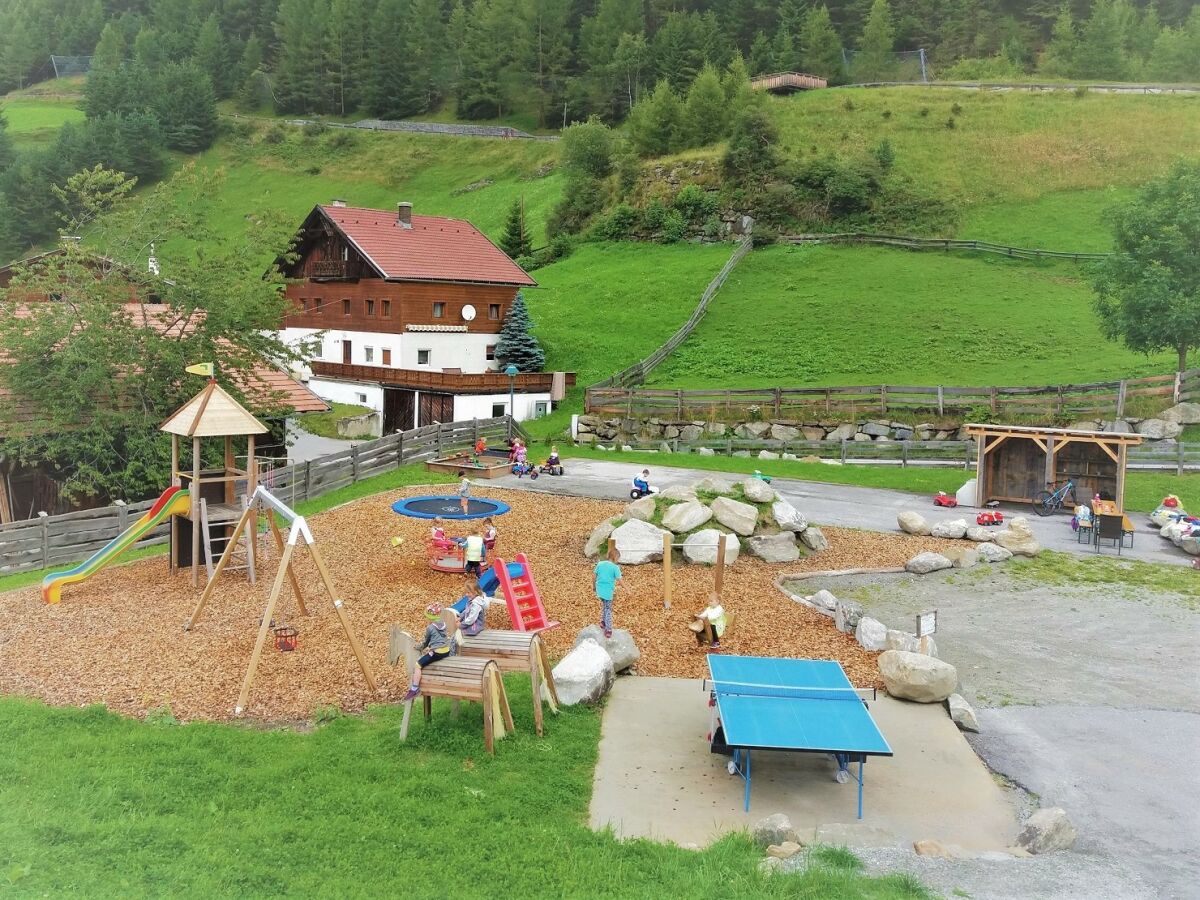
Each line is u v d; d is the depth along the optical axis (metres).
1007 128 81.94
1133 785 11.79
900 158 78.56
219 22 171.00
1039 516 28.98
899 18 132.88
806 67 121.44
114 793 10.35
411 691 12.09
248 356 29.55
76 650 16.09
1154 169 72.25
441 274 52.22
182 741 12.02
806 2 137.50
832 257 66.81
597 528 23.03
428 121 142.50
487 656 12.94
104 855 8.98
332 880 8.70
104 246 29.12
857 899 8.45
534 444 43.19
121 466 28.83
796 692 12.15
